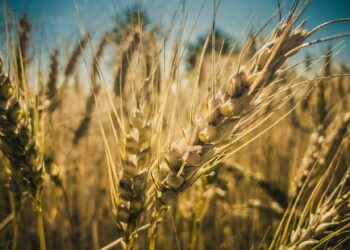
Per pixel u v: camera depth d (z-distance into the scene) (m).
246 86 0.16
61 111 0.38
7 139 0.19
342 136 0.28
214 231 0.37
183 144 0.17
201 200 0.29
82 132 0.37
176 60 0.17
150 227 0.18
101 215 0.40
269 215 0.34
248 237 0.36
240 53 0.16
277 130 0.46
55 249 0.37
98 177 0.41
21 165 0.20
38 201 0.21
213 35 0.16
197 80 0.17
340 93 0.45
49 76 0.33
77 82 0.38
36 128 0.20
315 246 0.19
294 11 0.15
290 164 0.38
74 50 0.35
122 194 0.17
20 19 0.25
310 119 0.42
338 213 0.19
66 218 0.38
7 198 0.34
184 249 0.34
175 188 0.17
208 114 0.17
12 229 0.31
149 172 0.18
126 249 0.18
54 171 0.29
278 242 0.20
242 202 0.38
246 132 0.17
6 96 0.19
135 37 0.18
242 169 0.33
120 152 0.17
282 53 0.15
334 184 0.29
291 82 0.16
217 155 0.18
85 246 0.37
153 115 0.18
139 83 0.18
